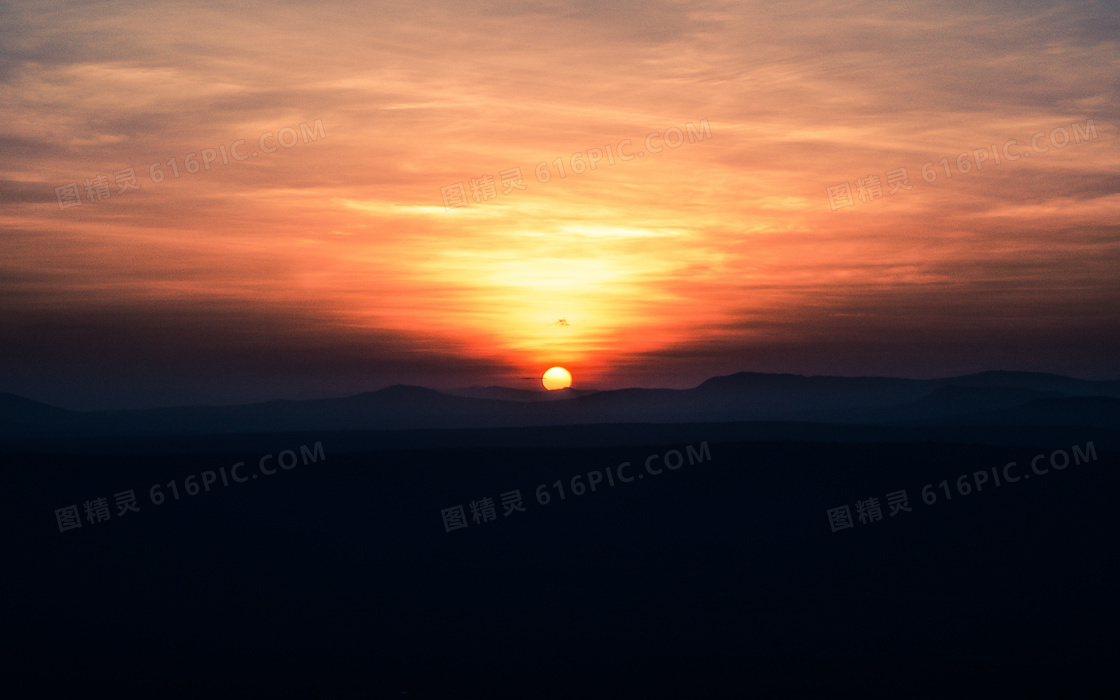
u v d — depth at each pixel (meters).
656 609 19.50
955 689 13.99
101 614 19.39
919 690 13.98
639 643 16.98
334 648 16.88
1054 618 18.12
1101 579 21.22
